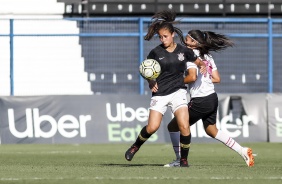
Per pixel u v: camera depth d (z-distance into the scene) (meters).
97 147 59.53
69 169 33.66
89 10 77.19
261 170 33.31
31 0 76.44
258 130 64.38
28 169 34.00
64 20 68.56
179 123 34.66
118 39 69.75
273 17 79.31
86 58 70.56
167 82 34.38
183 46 34.66
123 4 77.81
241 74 71.81
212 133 37.22
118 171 32.06
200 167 35.25
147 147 59.38
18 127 62.69
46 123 62.84
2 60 69.19
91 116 63.28
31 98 62.84
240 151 36.88
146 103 63.62
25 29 70.12
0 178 28.70
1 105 62.59
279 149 57.25
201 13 78.69
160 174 30.34
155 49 34.44
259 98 64.56
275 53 70.94
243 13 78.94
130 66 70.06
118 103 63.41
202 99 35.91
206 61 36.31
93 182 27.33
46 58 70.25
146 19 68.56
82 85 70.62
